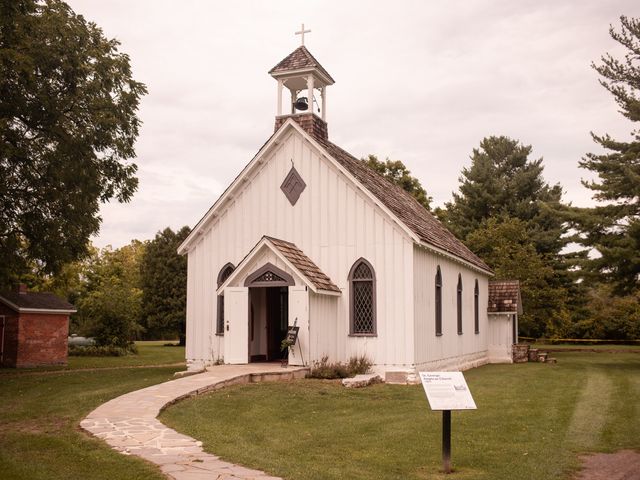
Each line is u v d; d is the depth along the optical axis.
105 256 64.12
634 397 18.58
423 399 17.47
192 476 9.11
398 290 22.59
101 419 13.01
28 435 12.02
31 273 46.72
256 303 24.73
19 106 24.12
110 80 26.62
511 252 47.44
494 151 65.81
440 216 64.56
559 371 28.05
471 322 32.12
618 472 10.25
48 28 24.27
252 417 14.08
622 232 34.06
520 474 9.99
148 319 56.62
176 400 15.17
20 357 31.14
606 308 60.41
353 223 23.39
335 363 22.48
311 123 25.25
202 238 25.64
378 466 10.34
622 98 33.91
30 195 26.27
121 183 28.02
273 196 24.66
